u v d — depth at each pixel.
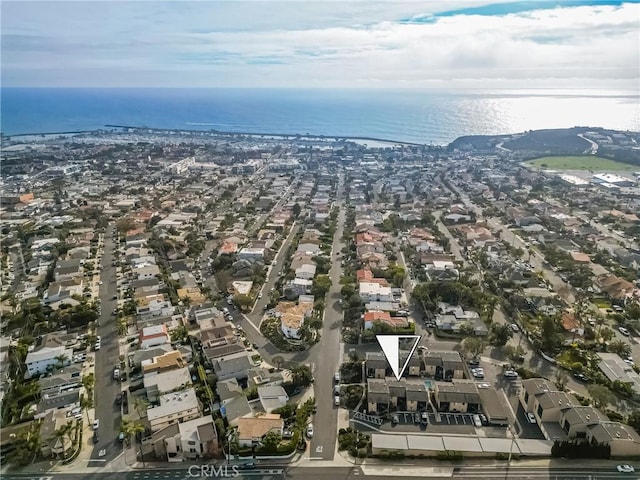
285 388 154.88
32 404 150.62
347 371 164.75
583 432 131.00
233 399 146.00
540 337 182.12
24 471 123.75
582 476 119.75
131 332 192.00
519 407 147.25
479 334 188.12
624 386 151.50
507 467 122.81
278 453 127.06
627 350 174.12
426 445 127.75
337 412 144.38
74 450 129.88
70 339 184.38
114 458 127.62
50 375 164.12
